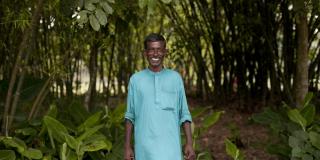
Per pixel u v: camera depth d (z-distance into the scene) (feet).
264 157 13.20
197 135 10.80
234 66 20.45
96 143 9.59
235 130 15.48
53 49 14.58
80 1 8.05
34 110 10.82
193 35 19.80
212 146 14.70
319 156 9.79
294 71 17.21
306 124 10.71
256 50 19.42
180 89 8.20
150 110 7.97
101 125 10.07
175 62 20.70
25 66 10.16
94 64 14.32
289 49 17.26
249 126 17.04
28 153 9.29
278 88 18.04
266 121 11.16
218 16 19.38
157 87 7.99
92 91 15.92
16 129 10.09
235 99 21.16
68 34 11.69
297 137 10.02
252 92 20.25
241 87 19.75
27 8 11.07
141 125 8.05
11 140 9.34
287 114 11.10
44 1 10.43
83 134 9.45
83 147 9.51
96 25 7.81
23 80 10.37
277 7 16.83
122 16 14.03
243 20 16.99
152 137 7.95
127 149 8.32
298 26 12.01
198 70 22.08
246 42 19.12
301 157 9.75
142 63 22.24
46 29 13.60
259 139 14.87
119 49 19.51
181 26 20.49
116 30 15.30
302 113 10.82
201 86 22.61
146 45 7.98
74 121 11.02
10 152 9.23
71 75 15.11
